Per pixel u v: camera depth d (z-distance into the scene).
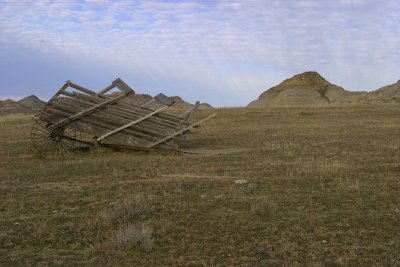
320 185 11.17
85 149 20.12
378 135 23.28
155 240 7.41
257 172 13.17
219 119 36.47
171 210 9.16
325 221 8.27
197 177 12.69
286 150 18.09
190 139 23.70
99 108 19.33
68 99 19.47
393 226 7.90
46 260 6.63
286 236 7.49
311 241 7.25
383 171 12.77
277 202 9.62
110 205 9.68
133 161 16.16
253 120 35.47
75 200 10.20
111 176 13.11
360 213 8.72
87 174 13.58
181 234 7.68
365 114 38.44
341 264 6.25
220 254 6.78
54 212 9.26
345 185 11.03
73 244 7.32
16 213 9.18
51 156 18.05
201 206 9.42
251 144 21.38
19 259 6.66
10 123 36.66
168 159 16.56
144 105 21.80
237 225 8.12
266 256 6.66
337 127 28.59
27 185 12.05
